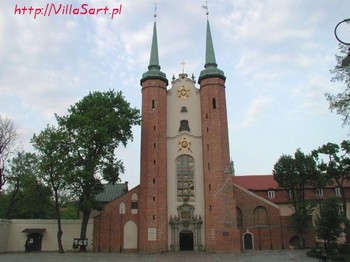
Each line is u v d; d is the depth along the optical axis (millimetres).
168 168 58375
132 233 55688
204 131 58188
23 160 63469
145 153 56750
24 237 58438
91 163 51188
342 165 54344
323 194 68125
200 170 58062
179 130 60094
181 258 43250
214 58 63062
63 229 59562
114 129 54125
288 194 65062
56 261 39062
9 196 68312
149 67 62562
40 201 61062
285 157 61031
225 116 58844
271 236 56031
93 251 54656
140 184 55781
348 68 35125
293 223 56375
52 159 51000
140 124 58406
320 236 44562
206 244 53344
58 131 52438
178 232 55156
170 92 62188
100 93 56562
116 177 54656
